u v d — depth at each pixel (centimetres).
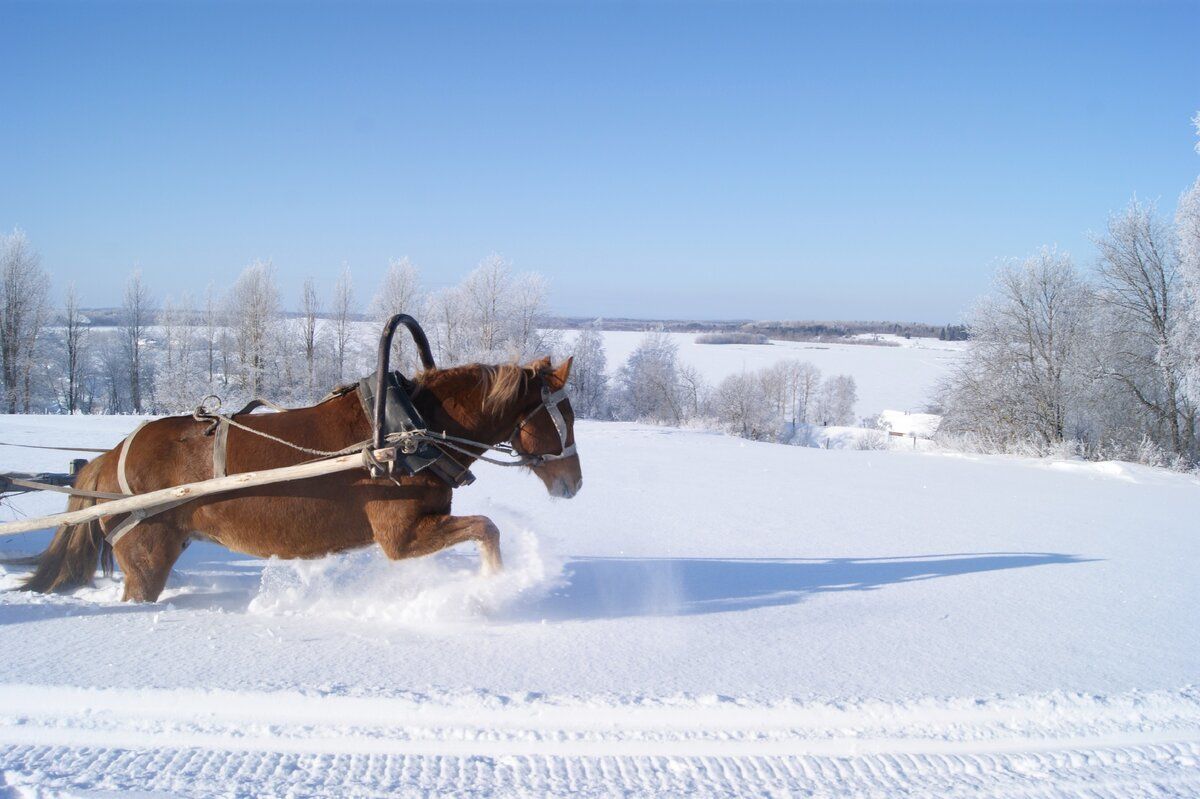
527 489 1224
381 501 541
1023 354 3222
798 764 374
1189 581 756
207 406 587
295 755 367
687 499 1183
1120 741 409
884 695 444
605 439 2275
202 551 758
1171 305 2945
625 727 401
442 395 573
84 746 371
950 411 3481
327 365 4747
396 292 4459
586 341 5662
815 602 639
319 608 571
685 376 6141
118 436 1784
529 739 386
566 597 627
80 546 570
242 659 462
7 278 4741
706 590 664
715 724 408
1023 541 941
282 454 546
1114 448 2736
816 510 1125
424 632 527
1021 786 362
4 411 4725
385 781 346
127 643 480
